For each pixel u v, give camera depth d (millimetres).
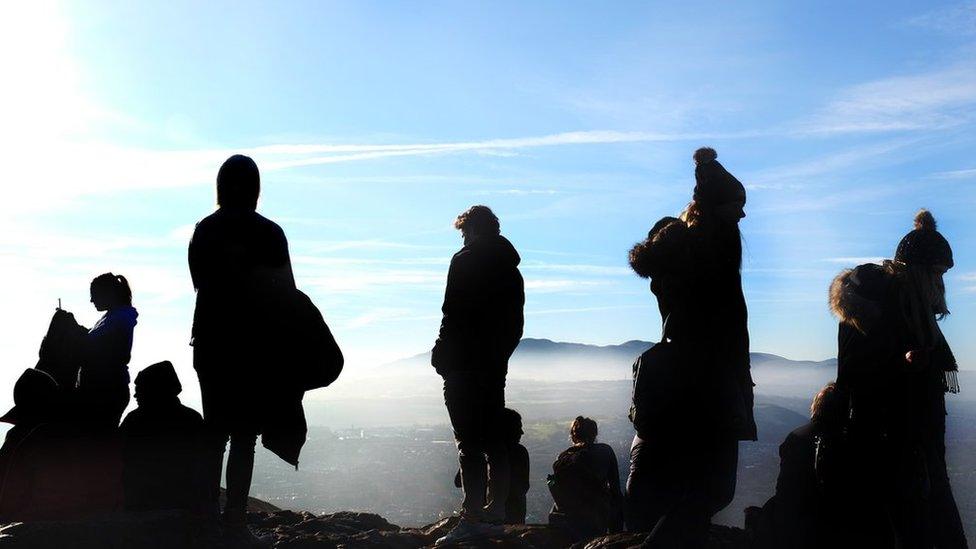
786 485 5773
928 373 5418
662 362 4945
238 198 5852
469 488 6633
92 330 7730
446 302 6629
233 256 5656
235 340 5633
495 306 6582
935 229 5602
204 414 5750
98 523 5734
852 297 5512
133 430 6559
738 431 4828
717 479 4855
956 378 5492
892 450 5379
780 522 5703
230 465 5723
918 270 5461
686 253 4918
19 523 5711
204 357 5691
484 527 6461
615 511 7180
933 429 5430
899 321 5426
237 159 5895
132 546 5559
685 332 4902
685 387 4867
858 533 5465
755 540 5801
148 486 6480
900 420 5395
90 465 7422
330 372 5777
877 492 5410
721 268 4895
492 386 6633
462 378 6574
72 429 7438
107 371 7621
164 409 6605
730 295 4895
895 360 5418
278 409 5637
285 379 5660
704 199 5027
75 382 7684
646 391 4984
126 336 7773
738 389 4887
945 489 5504
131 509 6477
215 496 5801
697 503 4859
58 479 7309
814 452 5707
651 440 4996
